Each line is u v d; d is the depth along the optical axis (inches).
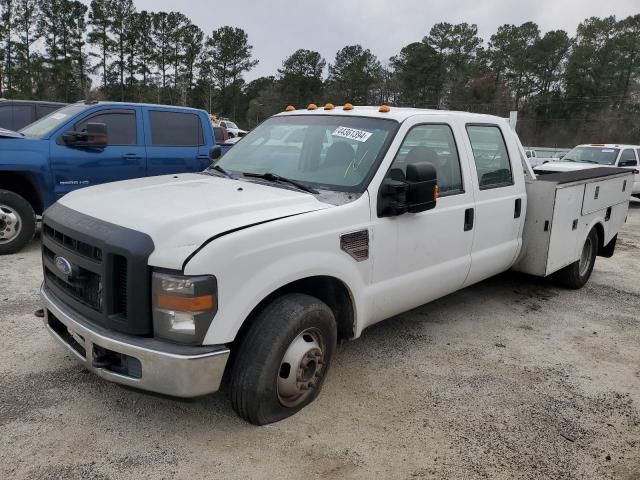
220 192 137.3
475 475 116.2
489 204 187.8
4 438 119.0
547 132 3085.6
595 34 3078.2
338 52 3383.4
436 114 173.0
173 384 108.6
